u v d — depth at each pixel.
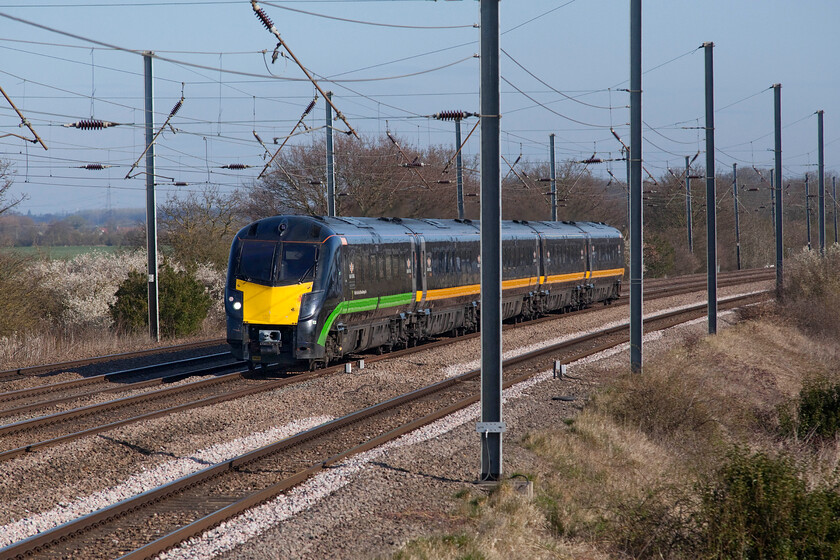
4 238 66.75
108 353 60.03
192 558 20.64
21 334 64.12
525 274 77.44
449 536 22.48
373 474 28.45
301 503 25.09
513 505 25.53
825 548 22.91
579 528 25.06
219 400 41.12
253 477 28.45
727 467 26.17
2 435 34.12
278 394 42.88
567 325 76.50
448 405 40.88
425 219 67.75
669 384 42.00
